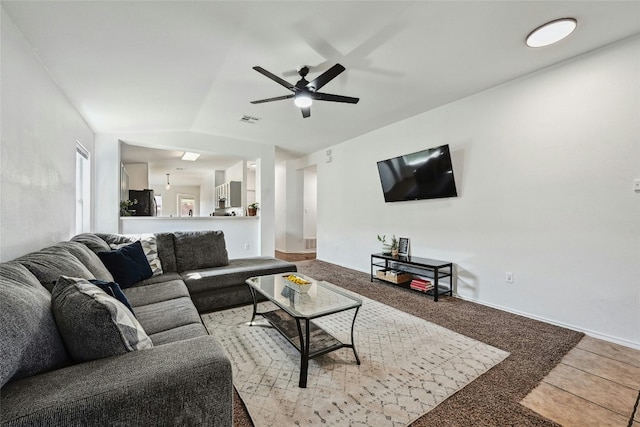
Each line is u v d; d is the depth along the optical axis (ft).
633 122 7.33
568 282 8.48
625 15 6.50
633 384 5.70
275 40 7.32
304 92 8.65
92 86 9.00
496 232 10.26
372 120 14.05
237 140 17.79
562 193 8.61
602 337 7.78
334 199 19.03
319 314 5.92
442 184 11.81
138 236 10.36
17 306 3.07
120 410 2.75
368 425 4.59
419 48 7.84
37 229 7.06
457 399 5.23
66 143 9.34
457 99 11.43
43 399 2.60
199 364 3.23
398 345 7.30
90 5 5.54
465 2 6.10
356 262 17.10
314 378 5.85
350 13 6.39
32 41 6.47
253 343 7.35
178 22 6.37
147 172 24.27
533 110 9.25
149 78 8.93
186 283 9.13
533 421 4.69
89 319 3.32
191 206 42.34
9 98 5.71
